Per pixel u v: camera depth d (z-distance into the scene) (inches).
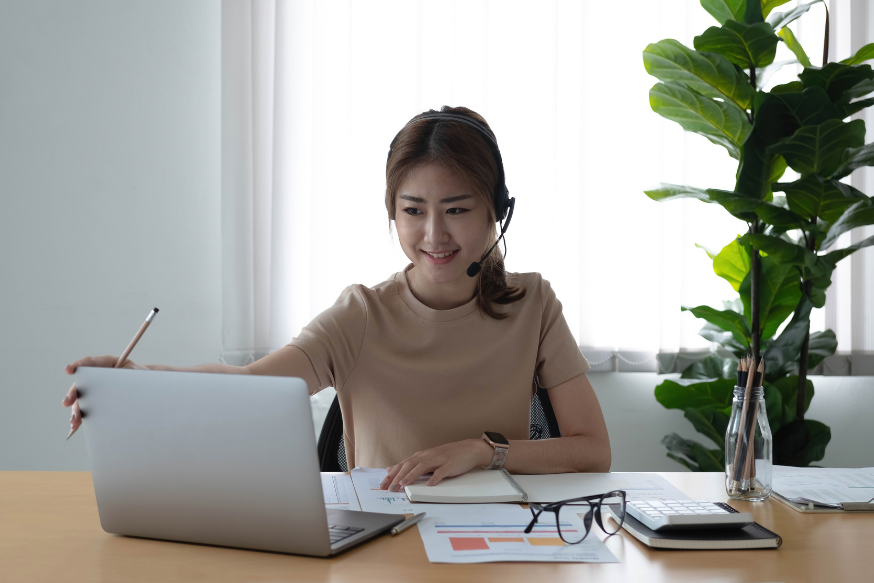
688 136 91.1
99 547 29.9
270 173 90.1
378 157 90.4
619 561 28.6
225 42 88.7
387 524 31.4
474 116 48.9
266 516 28.3
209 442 28.2
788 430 76.8
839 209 72.5
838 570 28.0
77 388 29.6
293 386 26.5
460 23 90.7
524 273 54.9
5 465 91.6
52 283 91.7
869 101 72.7
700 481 41.6
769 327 80.7
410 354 50.3
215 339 92.9
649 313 92.4
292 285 89.9
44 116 91.5
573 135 91.7
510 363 50.6
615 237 92.2
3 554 29.1
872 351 93.3
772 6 77.1
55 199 91.7
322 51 89.4
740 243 74.3
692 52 71.8
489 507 35.1
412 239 46.6
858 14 93.0
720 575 27.3
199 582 26.2
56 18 91.4
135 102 92.1
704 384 83.1
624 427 94.0
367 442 49.8
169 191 92.4
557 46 90.7
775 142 74.0
